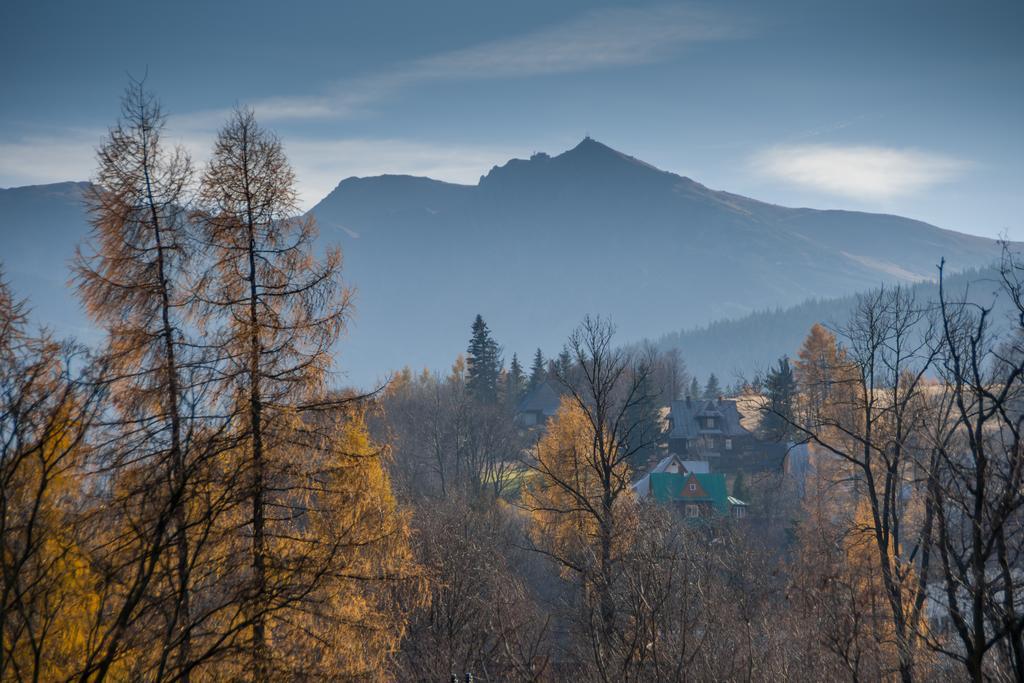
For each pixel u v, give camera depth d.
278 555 14.38
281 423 16.11
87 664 9.82
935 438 17.62
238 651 11.24
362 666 16.44
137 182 16.55
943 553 14.72
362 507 18.17
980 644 13.42
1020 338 15.77
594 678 17.47
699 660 17.08
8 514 10.73
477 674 22.16
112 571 10.45
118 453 14.43
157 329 16.34
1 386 10.82
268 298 17.20
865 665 19.69
